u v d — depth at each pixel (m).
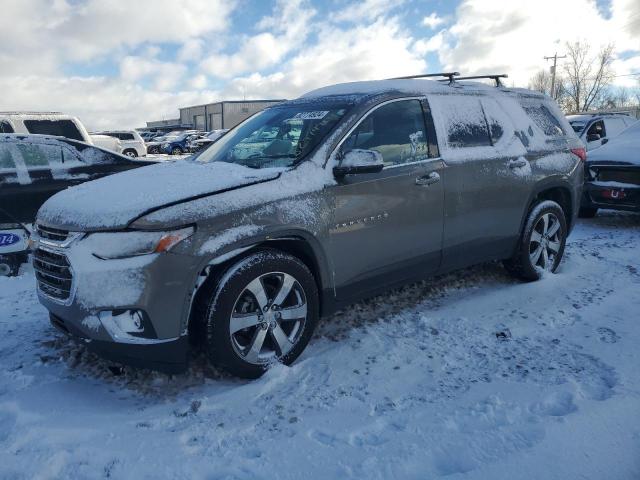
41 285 3.48
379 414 3.01
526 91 5.56
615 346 3.76
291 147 3.88
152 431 2.86
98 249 3.04
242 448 2.71
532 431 2.73
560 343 3.88
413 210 4.09
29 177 6.43
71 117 11.49
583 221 8.58
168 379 3.44
